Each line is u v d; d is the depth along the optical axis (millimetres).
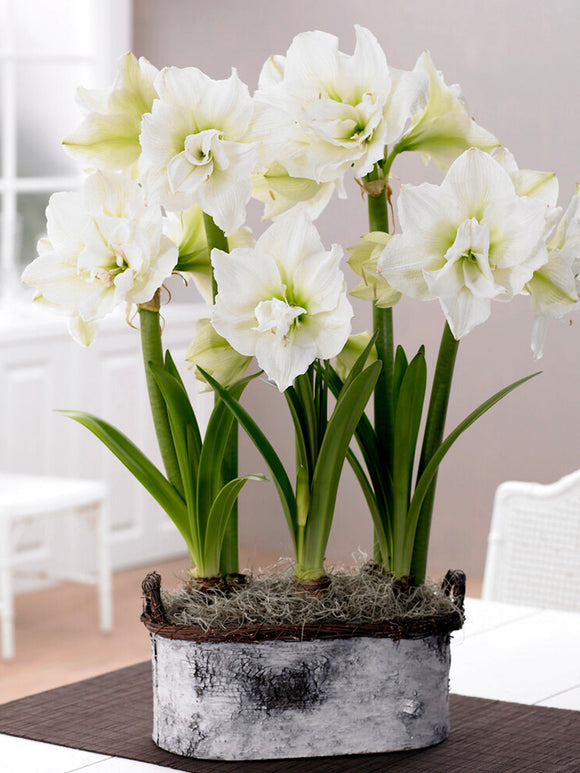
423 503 2336
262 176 2309
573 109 7715
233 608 2260
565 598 3543
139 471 2289
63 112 8453
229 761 2275
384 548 2342
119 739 2371
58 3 8352
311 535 2283
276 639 2250
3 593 6414
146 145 2170
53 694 2576
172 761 2285
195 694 2271
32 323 7633
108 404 8164
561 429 7859
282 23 8594
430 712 2324
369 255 2209
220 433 2258
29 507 6434
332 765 2258
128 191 2209
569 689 2648
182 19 8898
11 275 7824
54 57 8305
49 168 8383
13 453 7539
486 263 2115
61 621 7293
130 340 8297
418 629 2281
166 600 2307
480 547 8164
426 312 8117
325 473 2254
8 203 8055
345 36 8391
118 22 8680
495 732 2402
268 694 2264
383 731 2299
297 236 2168
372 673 2283
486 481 8117
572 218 2199
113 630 7133
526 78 7840
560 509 3557
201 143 2170
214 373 2268
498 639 2949
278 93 2229
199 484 2268
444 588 2352
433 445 2326
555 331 7832
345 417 2209
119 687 2611
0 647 6734
